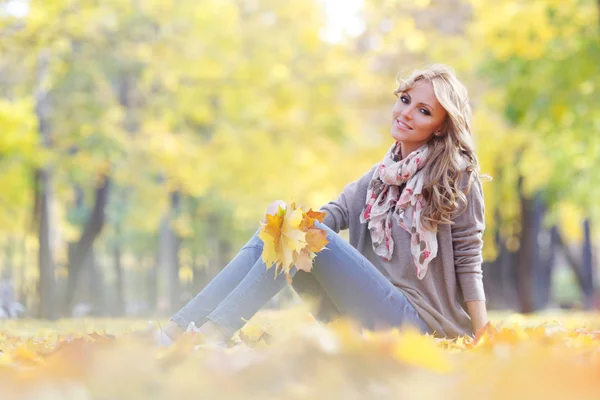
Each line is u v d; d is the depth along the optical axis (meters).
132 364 1.79
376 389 1.71
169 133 20.70
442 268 3.75
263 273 3.22
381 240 3.77
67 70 18.41
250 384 1.72
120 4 17.70
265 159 22.33
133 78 20.77
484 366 1.97
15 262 39.34
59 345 2.77
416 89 3.84
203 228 30.69
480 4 16.41
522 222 22.75
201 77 20.44
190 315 3.22
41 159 17.27
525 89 16.20
